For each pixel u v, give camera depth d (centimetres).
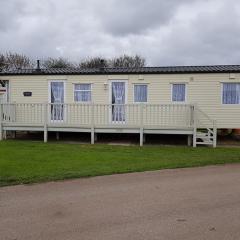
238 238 547
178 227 594
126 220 629
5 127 1839
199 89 1873
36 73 1972
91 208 700
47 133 1838
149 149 1559
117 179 970
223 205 722
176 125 1739
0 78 2009
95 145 1669
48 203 734
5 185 888
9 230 580
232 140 1931
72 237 552
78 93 1950
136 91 1909
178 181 949
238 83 1852
